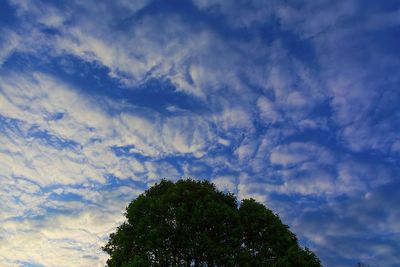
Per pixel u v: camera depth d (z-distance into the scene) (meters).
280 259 28.66
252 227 30.92
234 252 29.19
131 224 31.47
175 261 29.48
